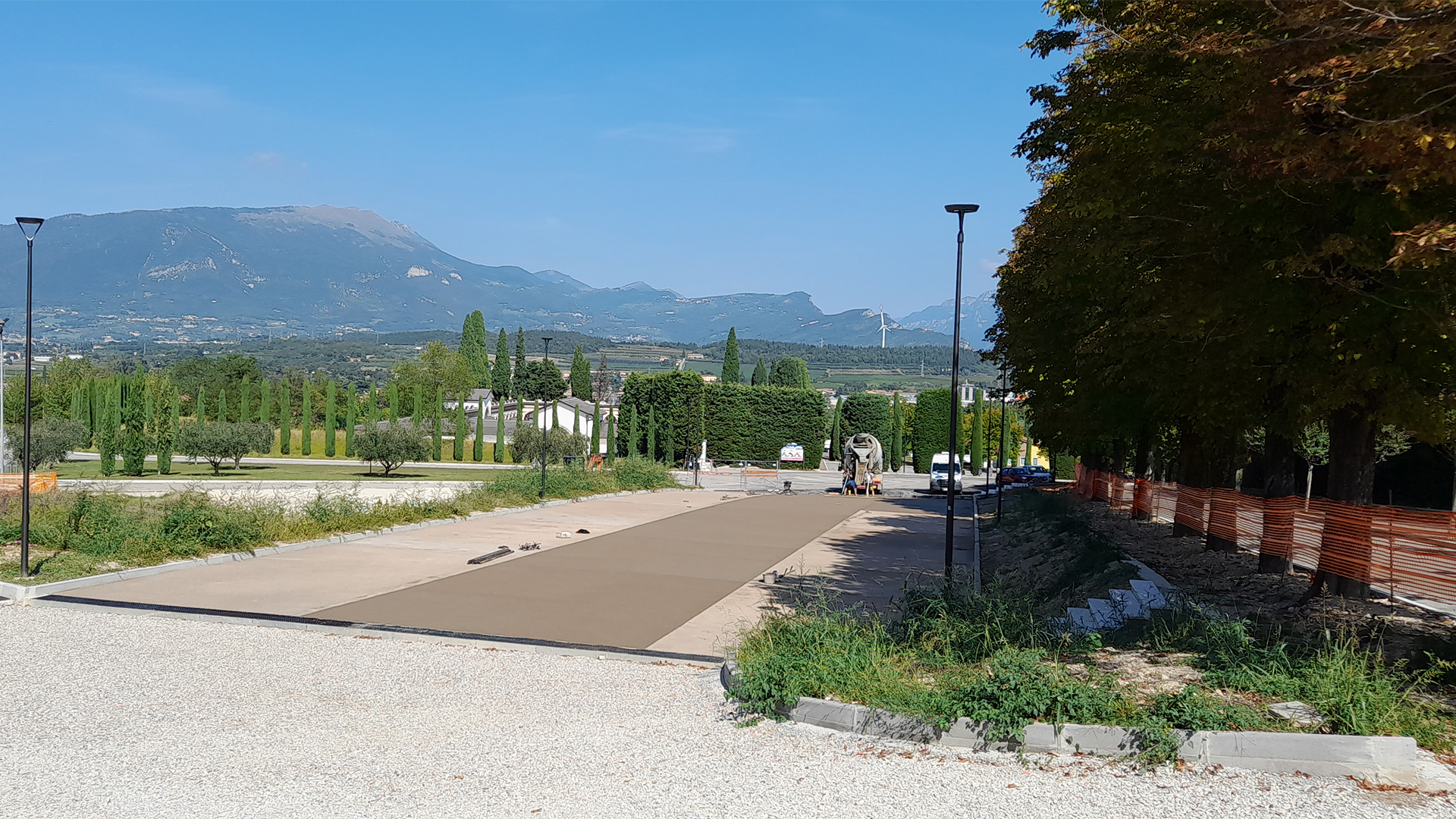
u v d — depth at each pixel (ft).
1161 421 73.97
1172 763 24.11
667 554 73.77
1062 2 56.39
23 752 24.95
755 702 29.14
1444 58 30.53
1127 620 40.11
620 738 26.99
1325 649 31.42
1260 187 38.73
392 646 40.42
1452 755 24.12
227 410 306.35
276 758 24.75
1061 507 104.58
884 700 27.94
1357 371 40.40
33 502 77.41
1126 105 45.57
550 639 42.68
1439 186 34.12
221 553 63.77
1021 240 75.15
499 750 25.70
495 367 447.42
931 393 259.60
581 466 153.79
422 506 91.86
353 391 256.93
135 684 32.53
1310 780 23.00
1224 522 62.28
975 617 38.32
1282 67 34.68
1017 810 21.17
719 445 263.29
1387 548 41.81
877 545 86.53
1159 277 47.01
